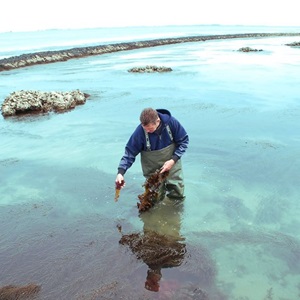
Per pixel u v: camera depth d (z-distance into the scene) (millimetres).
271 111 11508
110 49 43719
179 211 5512
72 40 86188
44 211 5609
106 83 18656
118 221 5262
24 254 4492
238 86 16266
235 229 4992
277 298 3680
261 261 4277
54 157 7977
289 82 16812
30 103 12500
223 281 3936
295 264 4219
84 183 6570
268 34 87500
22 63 29406
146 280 3961
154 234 4891
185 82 18031
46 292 3812
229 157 7660
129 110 12305
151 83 18141
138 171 6988
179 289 3805
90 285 3896
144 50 45406
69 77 21594
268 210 5512
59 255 4449
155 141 5180
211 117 11008
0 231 5055
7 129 10516
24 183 6688
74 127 10406
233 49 42406
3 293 3793
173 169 5535
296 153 7805
